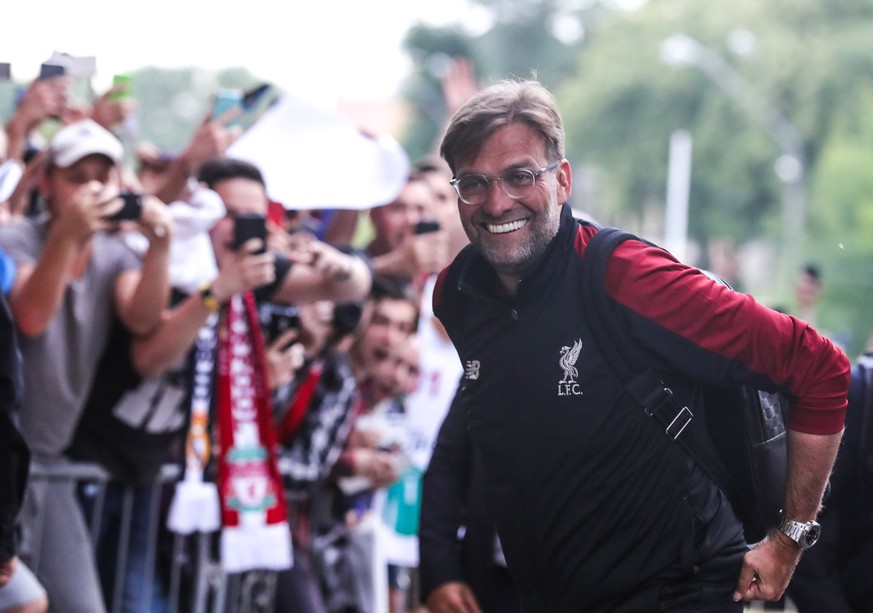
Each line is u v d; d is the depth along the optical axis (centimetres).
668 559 372
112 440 532
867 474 461
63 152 521
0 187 591
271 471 562
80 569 515
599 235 372
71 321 510
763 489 386
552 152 369
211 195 561
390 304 685
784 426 389
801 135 6109
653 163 6644
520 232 367
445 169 770
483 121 366
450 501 476
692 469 373
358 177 666
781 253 5128
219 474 552
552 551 379
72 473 521
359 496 691
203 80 5484
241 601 592
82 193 487
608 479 370
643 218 6800
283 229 663
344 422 638
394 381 691
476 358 384
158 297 515
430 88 6806
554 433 371
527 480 378
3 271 500
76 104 655
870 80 6088
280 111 671
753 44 6469
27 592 457
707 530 375
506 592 478
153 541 557
